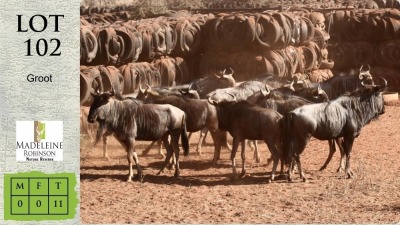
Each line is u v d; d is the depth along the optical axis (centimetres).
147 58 2605
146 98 1820
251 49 2823
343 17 3681
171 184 1627
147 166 1850
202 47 2902
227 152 2073
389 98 3334
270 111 1631
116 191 1539
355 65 3666
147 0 3700
